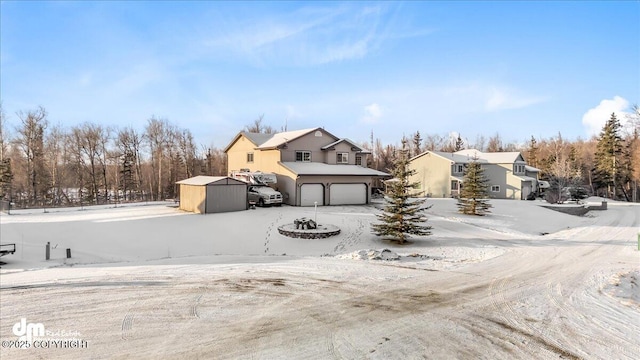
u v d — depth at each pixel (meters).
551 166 50.66
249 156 33.94
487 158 44.38
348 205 29.08
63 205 37.28
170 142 54.84
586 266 13.80
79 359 6.08
